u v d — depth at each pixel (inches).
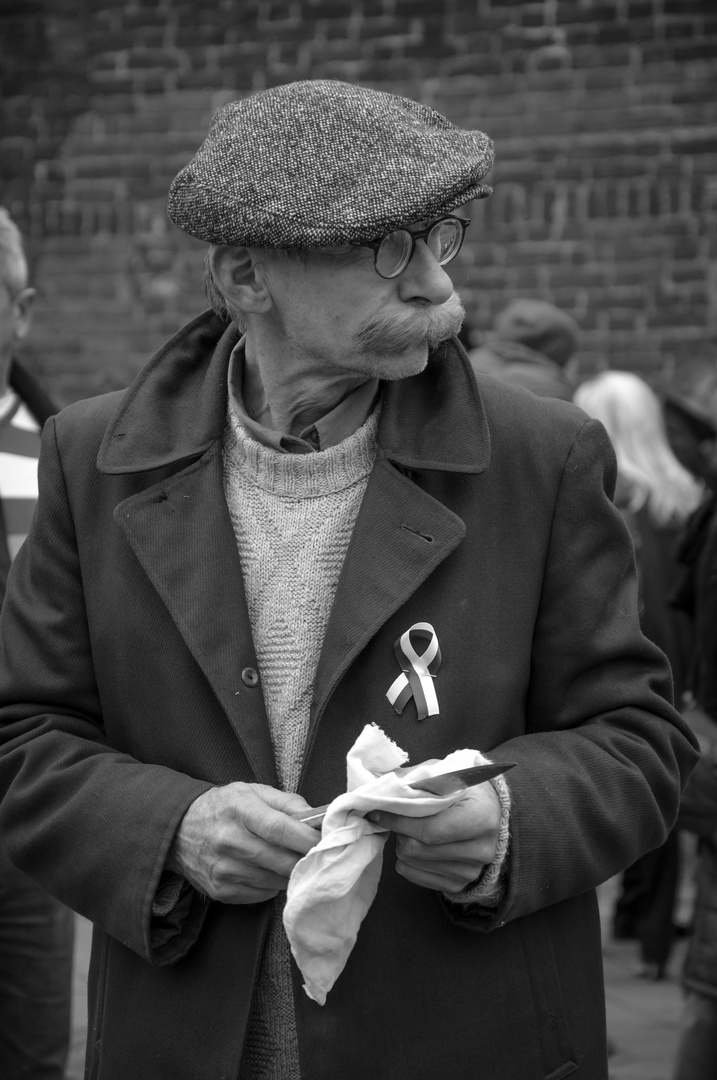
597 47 329.4
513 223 335.3
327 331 83.4
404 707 83.7
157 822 81.9
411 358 84.5
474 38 332.5
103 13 347.6
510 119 332.8
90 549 90.6
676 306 330.3
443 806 74.5
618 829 83.0
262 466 88.9
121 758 87.2
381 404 89.6
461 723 84.2
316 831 77.7
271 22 339.6
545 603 87.4
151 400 91.9
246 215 81.3
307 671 86.4
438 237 83.8
